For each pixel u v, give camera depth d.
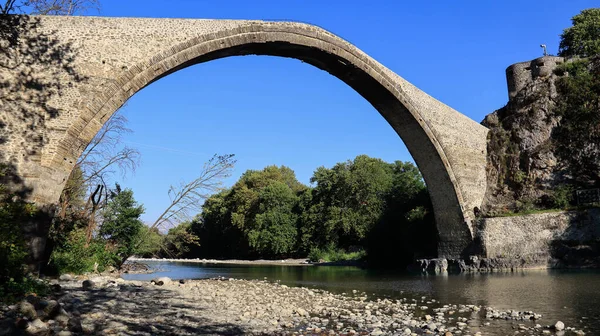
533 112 39.06
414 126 35.19
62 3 25.33
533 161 37.66
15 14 20.41
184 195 34.84
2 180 18.73
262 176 85.00
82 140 20.73
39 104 20.14
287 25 27.94
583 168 35.22
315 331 11.48
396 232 48.53
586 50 46.00
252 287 23.02
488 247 34.50
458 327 12.34
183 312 13.24
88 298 14.12
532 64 41.88
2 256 12.76
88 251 25.88
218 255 92.56
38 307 9.80
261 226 73.00
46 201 19.33
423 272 36.84
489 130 41.59
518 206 36.12
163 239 40.56
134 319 11.41
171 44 23.59
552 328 11.88
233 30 25.83
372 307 16.53
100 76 21.58
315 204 63.72
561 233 31.58
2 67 19.75
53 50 20.89
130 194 33.56
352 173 57.03
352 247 62.94
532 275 27.75
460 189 36.78
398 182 53.56
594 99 36.25
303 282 28.22
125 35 22.61
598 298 17.03
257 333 11.04
